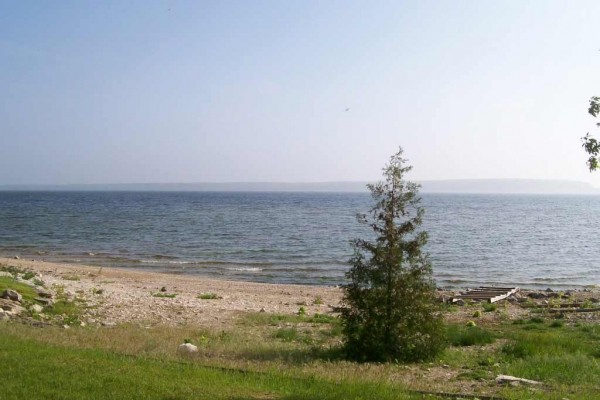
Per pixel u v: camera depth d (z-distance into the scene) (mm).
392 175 13719
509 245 61188
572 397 9836
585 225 97062
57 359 10266
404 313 13281
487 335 16266
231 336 16344
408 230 13617
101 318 19062
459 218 113312
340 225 86000
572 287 36094
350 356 13391
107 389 8633
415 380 10984
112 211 118438
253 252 52312
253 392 9047
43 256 46219
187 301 24141
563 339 15508
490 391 10242
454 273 41562
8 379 8867
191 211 123375
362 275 13523
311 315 21984
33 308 18469
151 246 55688
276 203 182625
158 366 10422
